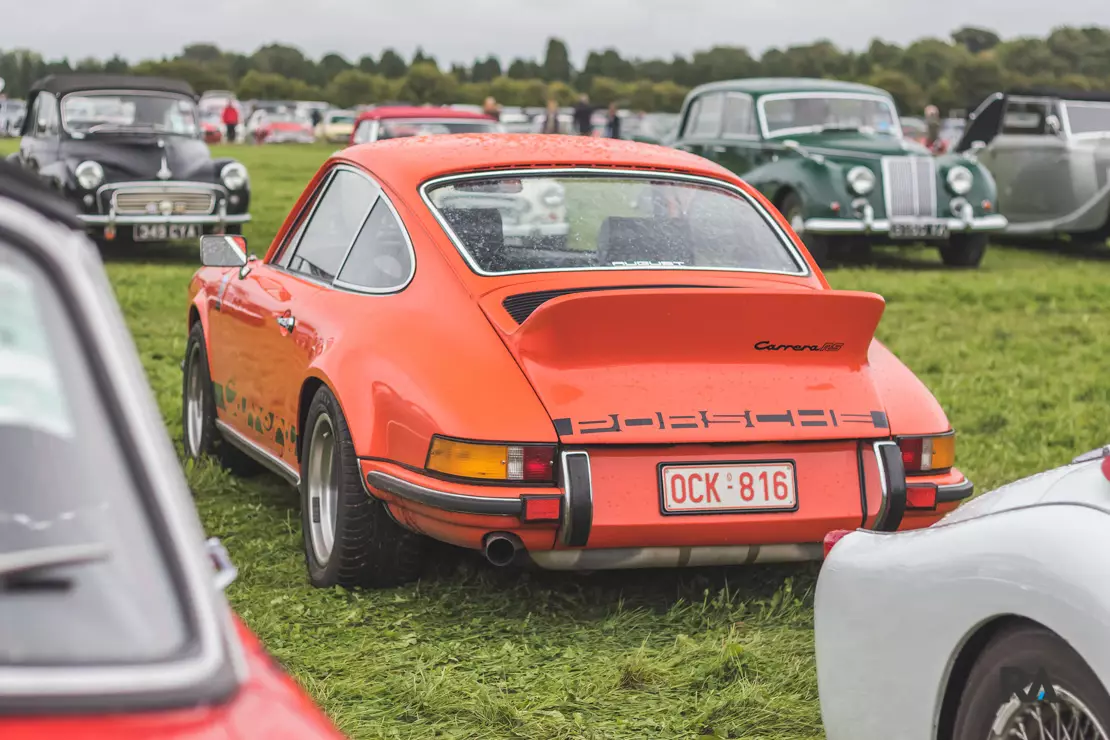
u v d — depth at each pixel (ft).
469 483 13.37
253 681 5.06
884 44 605.31
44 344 5.20
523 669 13.37
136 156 53.36
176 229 53.26
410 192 15.99
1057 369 33.73
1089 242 70.33
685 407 13.75
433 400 13.74
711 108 61.46
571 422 13.46
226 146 183.21
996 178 65.82
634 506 13.55
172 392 27.76
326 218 17.81
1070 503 8.57
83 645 4.81
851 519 14.10
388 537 14.96
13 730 4.53
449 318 14.57
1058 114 63.87
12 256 5.20
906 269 56.90
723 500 13.78
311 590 15.44
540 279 15.01
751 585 15.87
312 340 16.02
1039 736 8.39
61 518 5.06
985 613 8.64
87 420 5.16
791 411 14.02
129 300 40.52
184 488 5.40
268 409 17.69
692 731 12.03
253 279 19.03
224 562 5.78
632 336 13.80
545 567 13.83
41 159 54.03
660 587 15.79
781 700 12.61
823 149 55.11
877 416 14.32
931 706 9.16
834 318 14.24
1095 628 7.83
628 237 16.01
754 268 16.22
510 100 487.61
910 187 54.54
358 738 11.64
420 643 13.93
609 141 17.97
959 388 30.27
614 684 12.91
